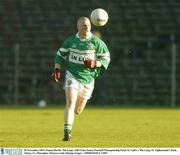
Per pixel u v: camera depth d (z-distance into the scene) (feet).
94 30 335.88
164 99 308.19
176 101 304.30
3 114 225.15
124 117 210.18
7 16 351.05
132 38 332.39
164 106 297.12
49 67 326.44
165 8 347.56
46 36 341.62
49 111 245.04
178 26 339.77
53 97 311.47
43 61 328.90
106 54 126.00
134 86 312.09
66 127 124.26
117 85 311.68
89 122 186.09
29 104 311.47
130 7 348.18
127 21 341.62
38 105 300.81
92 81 126.82
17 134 142.31
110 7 347.97
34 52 333.42
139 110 255.29
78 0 352.28
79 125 173.47
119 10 346.33
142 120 195.21
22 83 318.24
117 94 309.01
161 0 350.64
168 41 325.01
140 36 335.88
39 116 213.05
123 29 337.93
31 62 328.49
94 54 125.90
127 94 309.22
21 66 326.65
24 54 331.98
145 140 129.18
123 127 165.89
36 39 340.39
